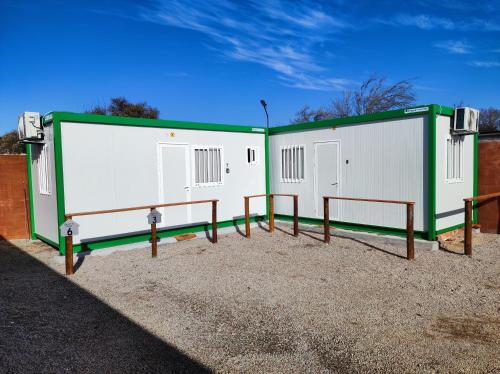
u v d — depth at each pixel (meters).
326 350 3.44
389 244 7.47
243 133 9.63
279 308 4.42
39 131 7.34
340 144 8.66
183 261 6.60
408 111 7.40
